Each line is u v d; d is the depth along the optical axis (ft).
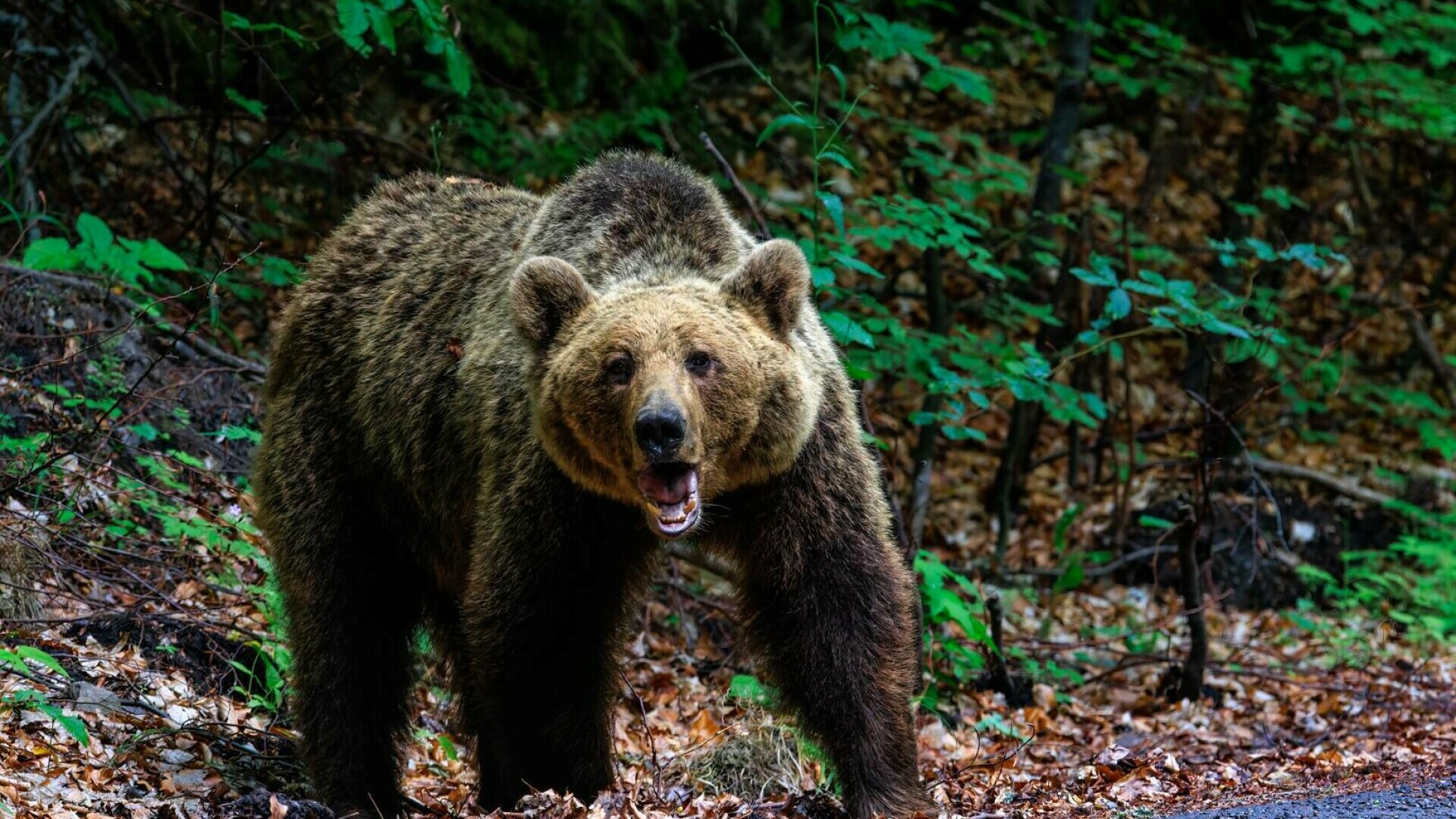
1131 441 50.21
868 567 26.02
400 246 32.68
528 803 26.61
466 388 28.63
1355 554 53.52
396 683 31.68
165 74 54.24
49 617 32.99
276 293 51.06
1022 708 41.04
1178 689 43.04
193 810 26.35
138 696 30.86
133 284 41.63
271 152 49.21
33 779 25.00
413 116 60.54
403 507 31.04
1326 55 56.95
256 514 32.71
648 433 22.86
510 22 62.28
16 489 34.63
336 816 28.91
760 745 32.04
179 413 39.45
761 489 25.75
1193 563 43.06
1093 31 58.85
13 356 39.01
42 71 49.29
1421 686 43.70
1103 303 57.06
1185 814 26.21
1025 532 56.59
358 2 38.99
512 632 26.61
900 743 25.99
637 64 66.74
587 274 27.71
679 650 41.70
